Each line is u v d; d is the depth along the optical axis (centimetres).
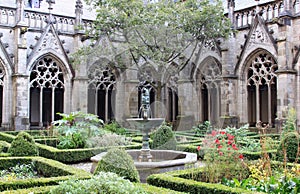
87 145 1725
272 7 2748
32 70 2844
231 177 983
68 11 3359
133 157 1159
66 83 2989
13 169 1257
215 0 2609
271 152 1313
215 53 2767
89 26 3103
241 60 2867
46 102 3328
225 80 2858
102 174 619
